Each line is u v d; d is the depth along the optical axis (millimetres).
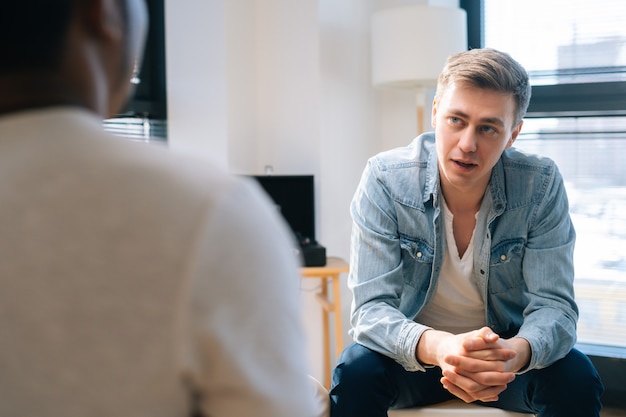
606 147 3125
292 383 530
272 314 526
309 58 3150
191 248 496
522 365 1640
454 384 1584
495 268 1863
